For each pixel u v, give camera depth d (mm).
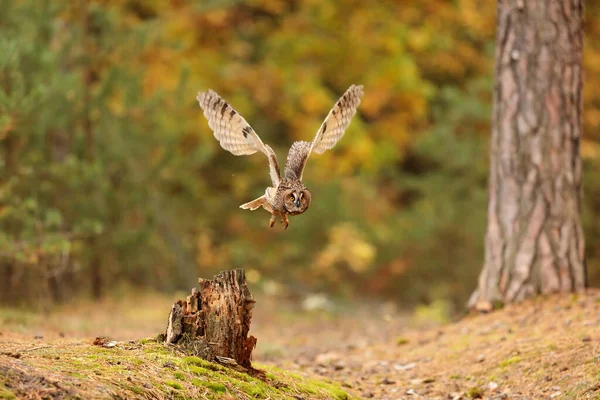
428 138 23844
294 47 27000
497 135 12539
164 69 21734
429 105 30281
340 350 12414
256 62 27891
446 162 23266
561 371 9008
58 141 17328
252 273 23141
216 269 22938
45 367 6645
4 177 14688
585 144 22953
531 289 12102
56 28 16703
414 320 17141
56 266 16266
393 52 27172
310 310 20062
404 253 25641
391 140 27375
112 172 18156
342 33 27531
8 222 14750
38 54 14875
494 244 12461
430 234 23766
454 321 12703
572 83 12281
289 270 24812
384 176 30578
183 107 19453
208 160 22906
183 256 20625
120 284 19109
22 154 15164
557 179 12172
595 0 25719
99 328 13125
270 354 12055
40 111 14586
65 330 12109
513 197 12305
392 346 11984
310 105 26266
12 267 15117
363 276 26312
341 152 26609
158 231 19922
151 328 14016
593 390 8180
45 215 15633
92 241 17047
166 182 19562
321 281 25469
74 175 15594
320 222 25172
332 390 8711
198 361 7457
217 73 25141
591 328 10102
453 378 9852
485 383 9453
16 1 16297
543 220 12141
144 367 7102
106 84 16953
